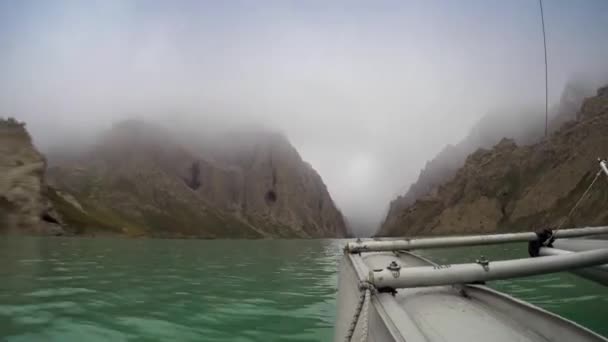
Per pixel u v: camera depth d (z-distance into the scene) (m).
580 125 85.94
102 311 8.12
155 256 24.56
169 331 6.76
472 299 4.10
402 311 3.14
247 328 7.08
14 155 68.25
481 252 26.77
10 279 12.48
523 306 3.41
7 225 60.59
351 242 7.58
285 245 54.91
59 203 89.94
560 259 3.88
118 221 113.75
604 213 43.19
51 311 8.01
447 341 2.87
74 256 22.23
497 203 95.12
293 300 9.95
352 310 4.45
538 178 88.56
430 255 25.11
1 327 6.80
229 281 13.34
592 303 9.01
